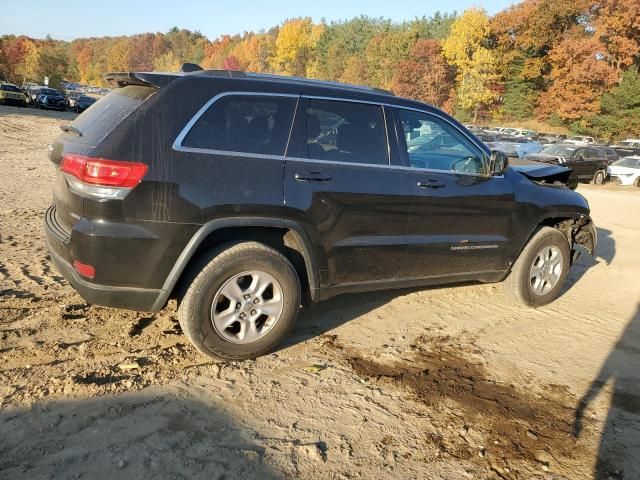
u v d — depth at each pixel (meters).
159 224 3.15
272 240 3.70
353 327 4.35
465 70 67.06
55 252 3.42
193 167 3.23
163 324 4.03
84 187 3.09
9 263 5.13
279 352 3.79
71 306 4.21
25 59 83.50
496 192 4.52
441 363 3.83
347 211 3.73
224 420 2.94
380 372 3.63
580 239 5.64
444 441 2.94
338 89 3.87
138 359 3.48
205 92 3.37
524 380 3.67
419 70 70.62
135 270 3.18
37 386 3.08
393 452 2.81
